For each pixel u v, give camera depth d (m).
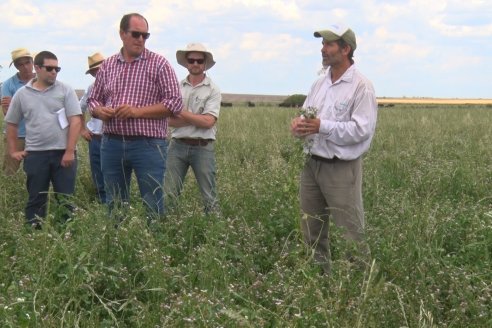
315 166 6.05
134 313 4.83
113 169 7.08
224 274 5.15
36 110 7.67
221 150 13.58
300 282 5.10
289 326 4.37
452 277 5.10
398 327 4.60
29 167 7.74
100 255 5.56
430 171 9.95
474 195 9.34
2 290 5.00
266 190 8.08
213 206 7.48
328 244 6.34
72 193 7.93
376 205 7.71
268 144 14.30
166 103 6.86
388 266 5.57
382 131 18.38
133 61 6.97
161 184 7.05
